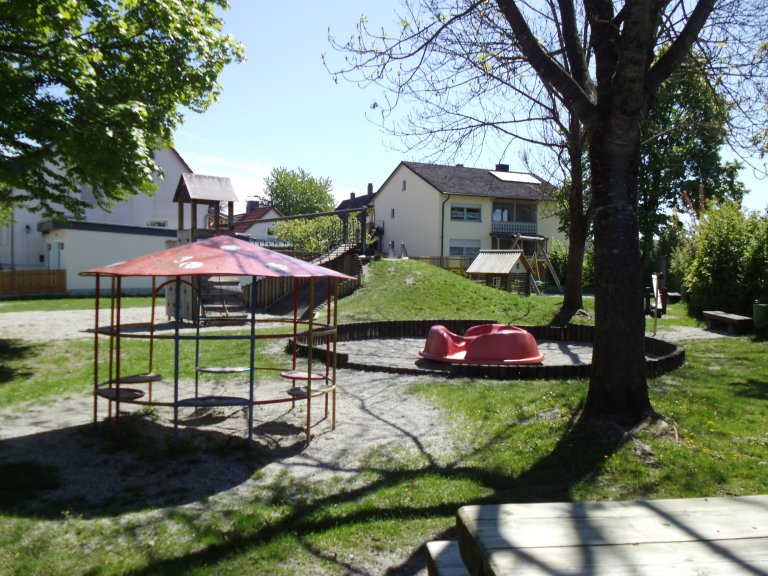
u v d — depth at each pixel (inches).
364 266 935.7
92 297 1149.1
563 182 749.3
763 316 593.9
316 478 205.8
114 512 178.1
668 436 233.9
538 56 255.3
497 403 301.1
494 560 73.2
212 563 145.8
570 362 464.8
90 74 429.4
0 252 1387.8
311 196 3267.7
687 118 485.7
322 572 141.4
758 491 183.8
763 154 350.9
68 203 551.8
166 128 502.0
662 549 76.4
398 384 364.2
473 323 655.8
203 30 535.5
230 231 764.0
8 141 447.5
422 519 169.0
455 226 1780.3
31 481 202.4
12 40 419.8
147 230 1280.8
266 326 659.4
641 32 224.2
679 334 621.3
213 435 253.0
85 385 369.1
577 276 740.7
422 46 321.1
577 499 179.3
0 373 407.2
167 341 557.9
